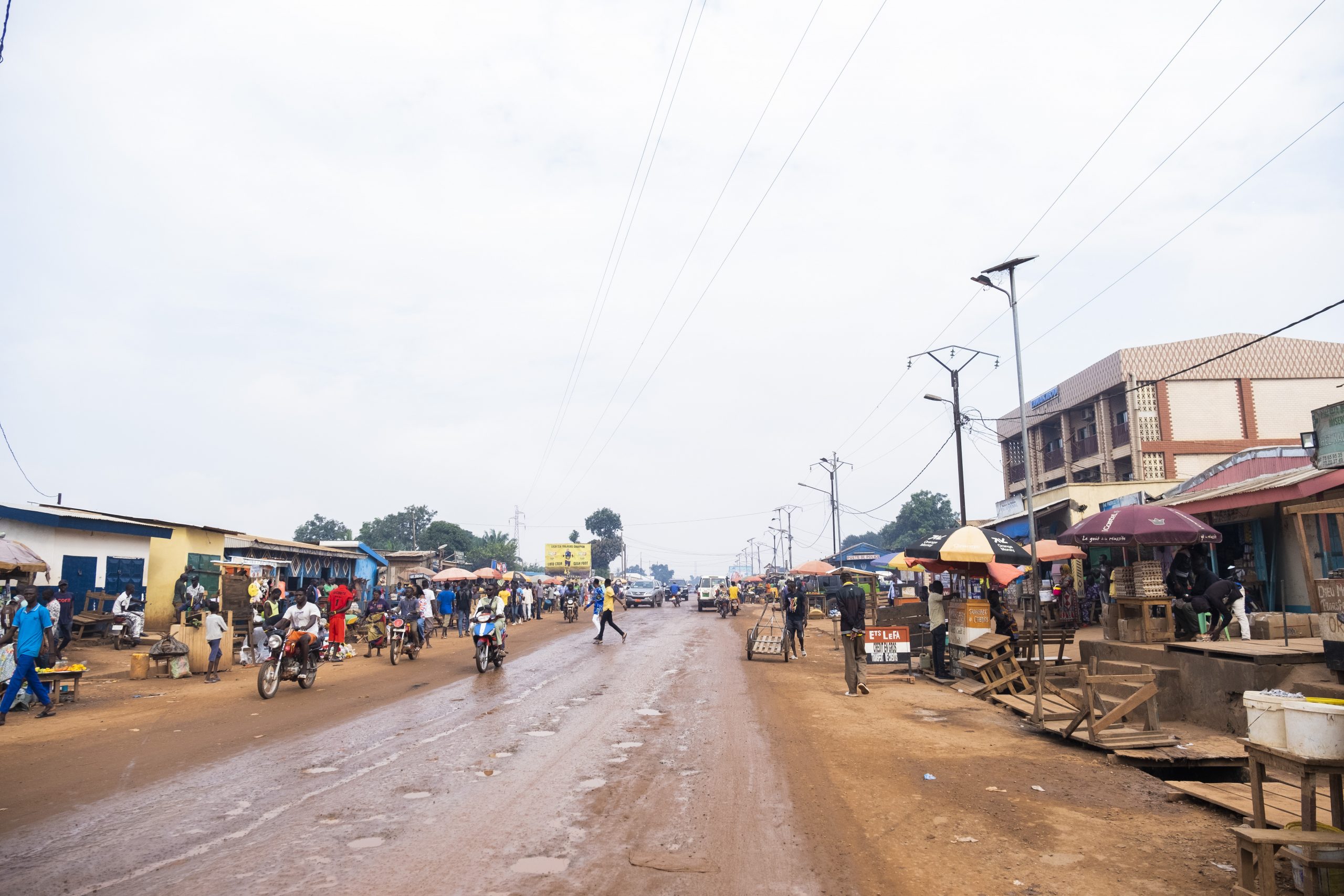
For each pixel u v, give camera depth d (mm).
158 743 9141
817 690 13586
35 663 11102
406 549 97438
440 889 4785
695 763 8047
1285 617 10062
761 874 5094
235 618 20234
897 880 5035
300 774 7609
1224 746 8430
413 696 12844
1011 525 36938
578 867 5180
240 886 4824
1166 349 35656
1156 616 13281
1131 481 29984
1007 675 12445
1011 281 16984
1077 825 6160
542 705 11688
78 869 5082
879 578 45469
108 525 21906
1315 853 4566
